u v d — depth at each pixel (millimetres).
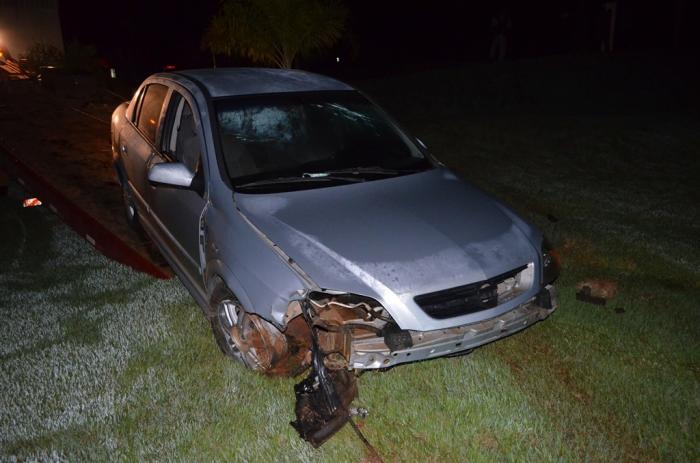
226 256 3617
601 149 10031
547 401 3566
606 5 20688
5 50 18562
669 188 7996
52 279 5227
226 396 3574
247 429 3326
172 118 4770
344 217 3729
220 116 4324
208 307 3961
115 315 4559
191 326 4367
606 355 4047
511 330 3580
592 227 6461
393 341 3244
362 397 3602
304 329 3475
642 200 7469
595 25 21062
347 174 4207
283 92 4648
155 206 4863
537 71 16391
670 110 13859
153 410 3492
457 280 3381
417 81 15984
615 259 5629
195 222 4102
